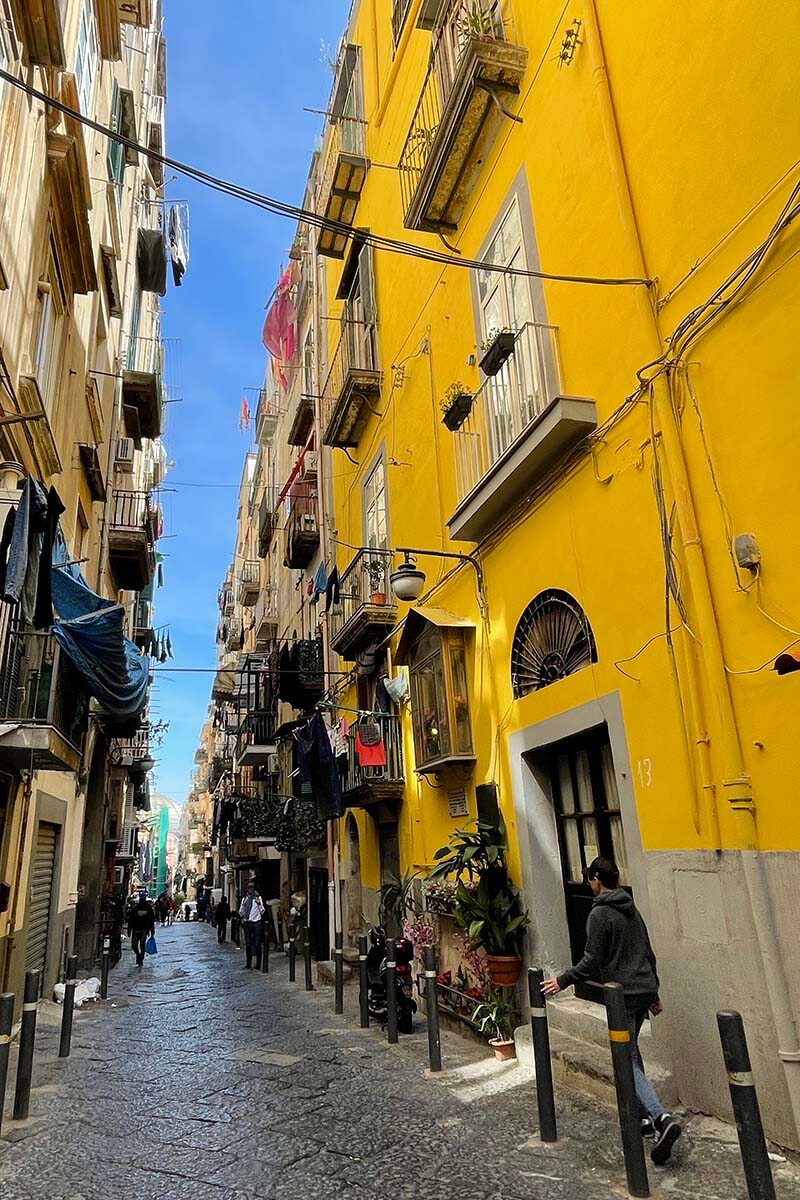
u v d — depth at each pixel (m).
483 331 8.79
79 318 12.58
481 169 8.84
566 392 6.73
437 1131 4.91
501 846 7.52
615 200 6.07
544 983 4.60
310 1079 6.43
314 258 19.44
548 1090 4.59
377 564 12.29
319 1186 4.16
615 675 5.89
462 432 8.50
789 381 4.34
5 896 8.72
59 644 8.54
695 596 4.93
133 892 43.97
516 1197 3.85
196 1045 8.32
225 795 41.06
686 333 5.19
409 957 8.95
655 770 5.32
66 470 11.74
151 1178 4.41
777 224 4.40
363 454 14.33
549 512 7.05
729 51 4.95
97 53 12.86
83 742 10.75
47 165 9.11
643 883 5.39
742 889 4.44
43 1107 5.99
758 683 4.46
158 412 21.23
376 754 11.16
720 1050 4.52
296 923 18.45
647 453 5.57
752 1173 3.07
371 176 14.16
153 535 22.36
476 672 8.60
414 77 11.80
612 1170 4.07
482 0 8.64
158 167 23.42
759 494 4.54
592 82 6.48
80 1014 10.98
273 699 24.80
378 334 13.51
